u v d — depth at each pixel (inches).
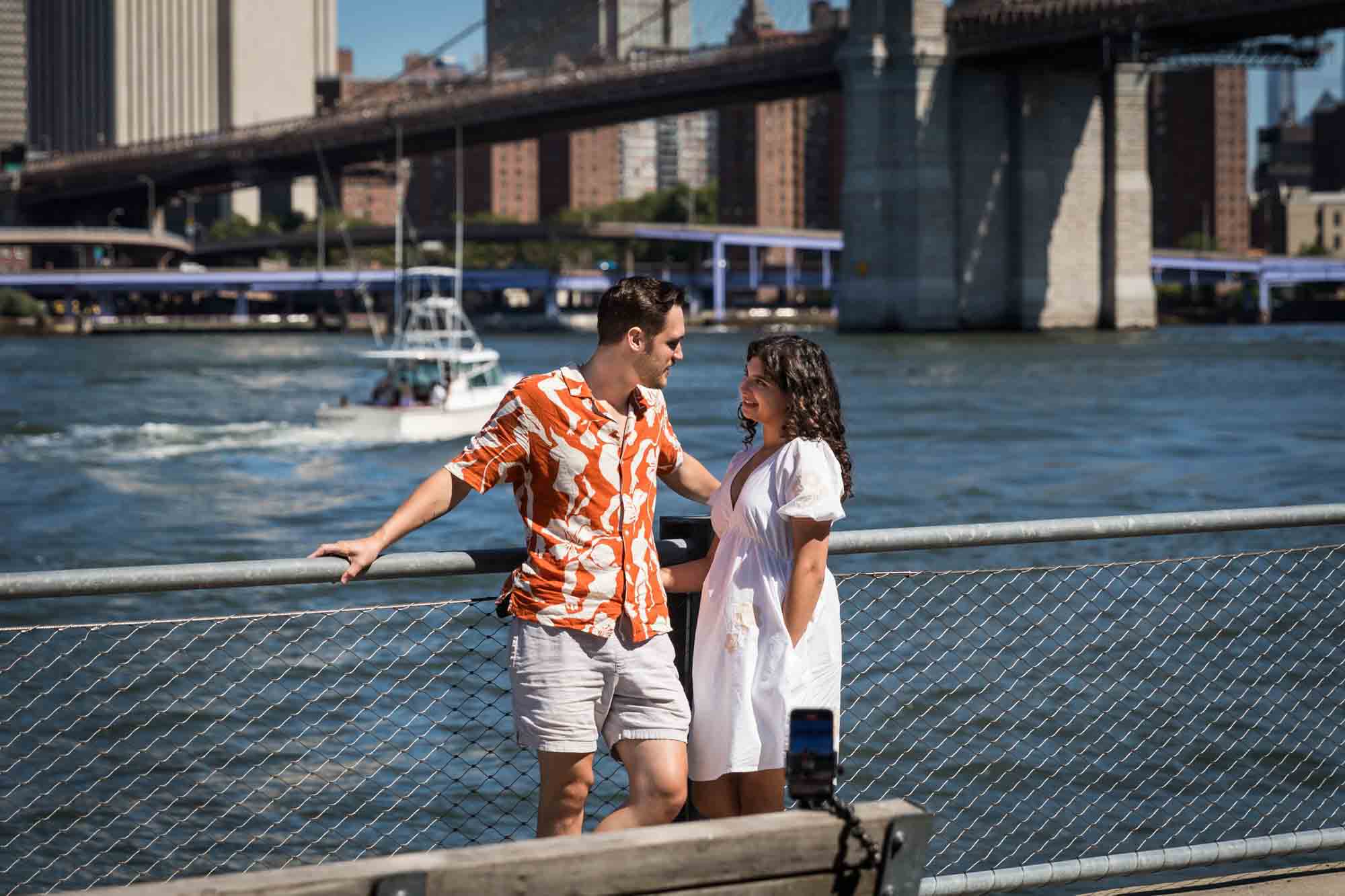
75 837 336.8
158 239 7662.4
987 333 4891.7
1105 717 413.7
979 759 375.6
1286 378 2613.2
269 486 1312.7
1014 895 301.4
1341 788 372.8
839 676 181.3
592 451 167.3
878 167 4736.7
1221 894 201.9
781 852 135.5
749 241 7086.6
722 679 177.5
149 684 462.6
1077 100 5049.2
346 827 331.0
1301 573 603.5
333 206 7711.6
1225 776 376.8
